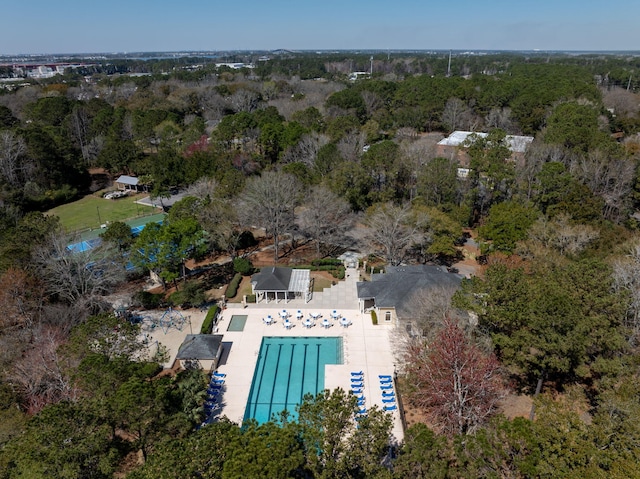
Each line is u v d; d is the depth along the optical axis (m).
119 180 100.62
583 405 31.52
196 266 63.06
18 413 32.31
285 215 65.38
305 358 44.50
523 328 32.91
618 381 30.25
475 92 135.00
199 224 58.03
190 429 30.92
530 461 21.50
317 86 183.12
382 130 124.94
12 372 35.75
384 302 48.72
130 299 52.28
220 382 40.66
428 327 39.34
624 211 65.81
